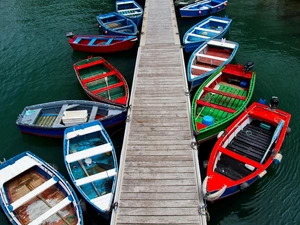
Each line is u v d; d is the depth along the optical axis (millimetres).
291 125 17328
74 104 18188
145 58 21469
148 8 29922
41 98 21000
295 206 13500
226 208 13555
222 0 31625
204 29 25344
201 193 12344
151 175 13250
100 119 16359
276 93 19953
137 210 11938
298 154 15578
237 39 26703
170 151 14344
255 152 14797
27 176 14906
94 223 13055
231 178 13789
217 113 17000
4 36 29000
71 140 16188
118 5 32094
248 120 16328
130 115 16500
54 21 31609
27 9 34562
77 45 24359
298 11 31172
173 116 16344
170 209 11922
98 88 20312
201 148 16141
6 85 22453
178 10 32312
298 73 21844
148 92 18188
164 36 24266
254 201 13758
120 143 16984
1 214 13820
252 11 31656
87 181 13195
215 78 19203
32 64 24750
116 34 25750
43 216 12008
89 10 33938
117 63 24203
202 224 11336
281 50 24797
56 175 13836
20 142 17547
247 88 19250
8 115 19656
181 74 19609
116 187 12633
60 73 23516
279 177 14641
